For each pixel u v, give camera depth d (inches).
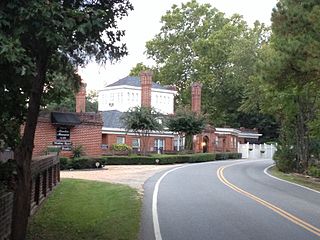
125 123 1836.9
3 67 238.2
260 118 3063.5
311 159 1450.5
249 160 2112.5
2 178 350.3
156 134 2054.6
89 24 247.6
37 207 516.1
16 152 305.3
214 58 3107.8
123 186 808.9
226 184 904.3
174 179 989.8
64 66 324.8
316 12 816.3
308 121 1350.9
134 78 2679.6
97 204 582.9
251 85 1685.5
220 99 3125.0
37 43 260.5
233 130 2541.8
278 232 437.7
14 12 224.5
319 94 1273.4
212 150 2365.9
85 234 411.2
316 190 876.0
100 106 2721.5
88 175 1075.9
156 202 633.6
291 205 630.5
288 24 892.6
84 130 1472.7
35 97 294.0
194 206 601.6
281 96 1316.4
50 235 400.2
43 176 588.1
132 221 477.4
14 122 332.8
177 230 441.7
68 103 1803.6
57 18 235.3
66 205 558.3
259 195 738.8
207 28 3299.7
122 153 1755.7
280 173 1327.5
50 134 1405.0
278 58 885.2
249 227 461.1
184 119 2016.5
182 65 3225.9
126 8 294.8
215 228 454.0
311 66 820.0
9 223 343.6
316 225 478.3
